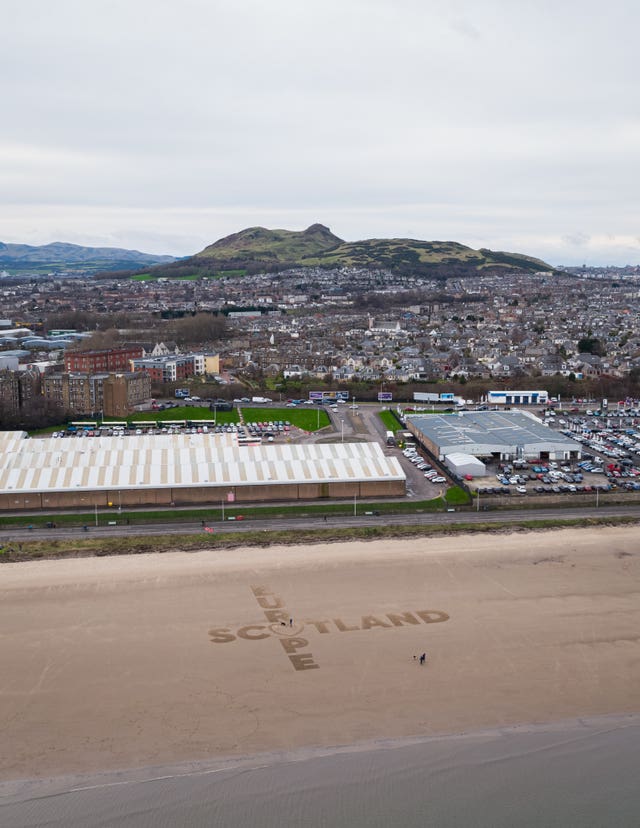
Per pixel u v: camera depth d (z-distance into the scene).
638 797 64.25
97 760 67.56
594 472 161.88
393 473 147.62
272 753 68.94
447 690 79.00
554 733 72.56
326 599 99.75
